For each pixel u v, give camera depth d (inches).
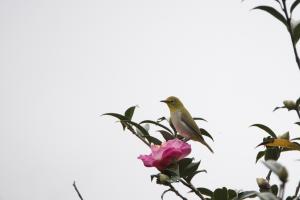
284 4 204.4
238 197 210.1
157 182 216.1
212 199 214.4
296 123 229.9
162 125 264.1
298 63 200.8
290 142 217.2
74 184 214.5
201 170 219.5
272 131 235.6
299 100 228.4
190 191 217.5
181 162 219.6
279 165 157.1
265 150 227.5
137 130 269.9
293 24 210.5
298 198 182.7
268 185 211.3
